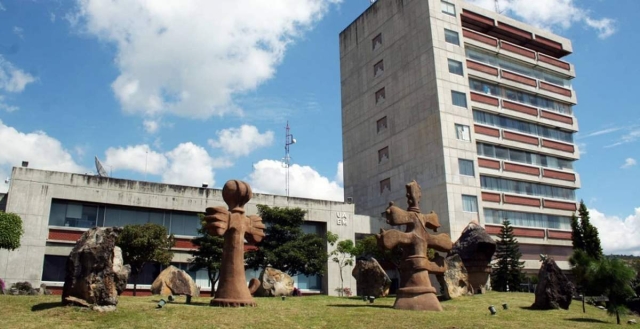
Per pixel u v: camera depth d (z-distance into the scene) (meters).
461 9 55.97
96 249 14.72
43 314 13.66
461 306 22.16
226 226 17.42
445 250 20.27
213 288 36.16
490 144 54.47
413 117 53.72
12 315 13.62
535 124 59.75
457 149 50.19
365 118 61.28
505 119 56.94
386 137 57.31
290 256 36.06
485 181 53.00
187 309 15.55
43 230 36.03
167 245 35.66
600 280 19.00
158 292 22.70
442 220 48.09
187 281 23.52
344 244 42.00
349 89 65.12
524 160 57.34
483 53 57.59
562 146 60.56
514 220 53.75
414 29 55.34
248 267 37.03
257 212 41.22
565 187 59.94
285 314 15.98
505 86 58.00
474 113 54.28
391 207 19.64
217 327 13.47
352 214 49.38
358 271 29.88
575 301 26.86
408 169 53.34
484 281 31.02
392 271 51.69
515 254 46.31
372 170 58.69
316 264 37.59
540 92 60.59
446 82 51.78
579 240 44.97
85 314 13.82
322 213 47.59
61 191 37.25
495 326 15.70
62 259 37.03
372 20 62.69
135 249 33.38
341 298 25.25
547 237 55.19
